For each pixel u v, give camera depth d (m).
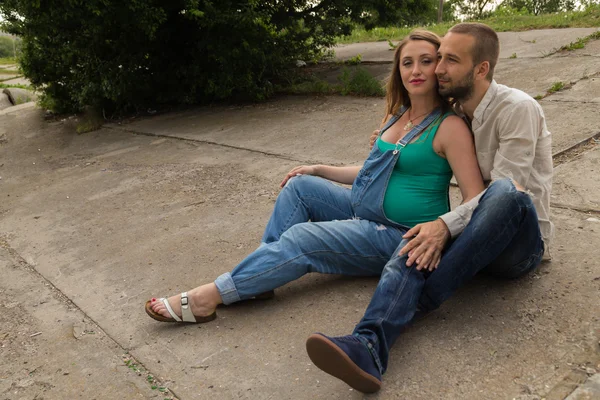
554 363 2.06
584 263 2.67
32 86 9.24
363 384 2.00
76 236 4.07
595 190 3.44
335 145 5.35
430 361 2.17
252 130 6.51
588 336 2.17
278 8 8.72
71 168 6.11
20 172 6.27
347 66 9.80
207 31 7.85
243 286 2.61
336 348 1.90
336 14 9.13
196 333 2.61
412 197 2.50
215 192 4.57
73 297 3.17
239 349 2.45
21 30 8.11
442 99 2.51
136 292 3.11
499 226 2.16
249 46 7.74
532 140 2.31
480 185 2.38
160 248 3.63
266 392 2.16
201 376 2.32
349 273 2.67
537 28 10.20
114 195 4.90
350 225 2.59
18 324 2.95
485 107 2.35
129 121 8.17
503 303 2.45
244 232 3.69
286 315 2.64
